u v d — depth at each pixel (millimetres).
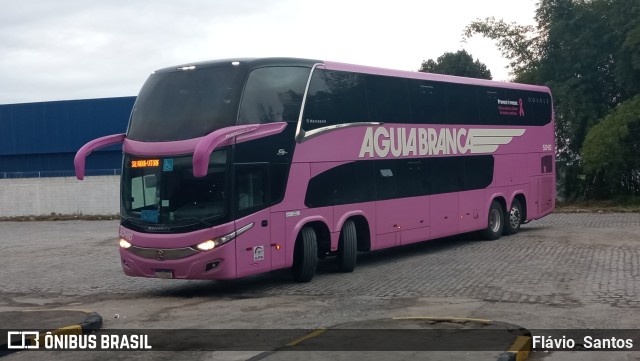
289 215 14664
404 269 16500
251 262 13812
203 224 13406
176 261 13484
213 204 13453
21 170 44188
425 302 12242
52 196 41938
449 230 19391
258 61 14406
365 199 16609
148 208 13883
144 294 14781
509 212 22109
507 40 42219
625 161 35969
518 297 12344
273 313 11969
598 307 11273
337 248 16000
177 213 13594
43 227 34938
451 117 19641
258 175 14062
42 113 43562
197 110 14008
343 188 16047
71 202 41719
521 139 22641
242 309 12500
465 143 20125
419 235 18281
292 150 14789
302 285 14945
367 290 13891
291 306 12547
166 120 14172
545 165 23906
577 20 38031
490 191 21172
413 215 18062
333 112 15875
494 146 21359
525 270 15375
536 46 41000
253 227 13867
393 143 17531
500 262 16781
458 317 10773
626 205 35938
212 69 14289
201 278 13484
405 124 17969
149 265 13766
